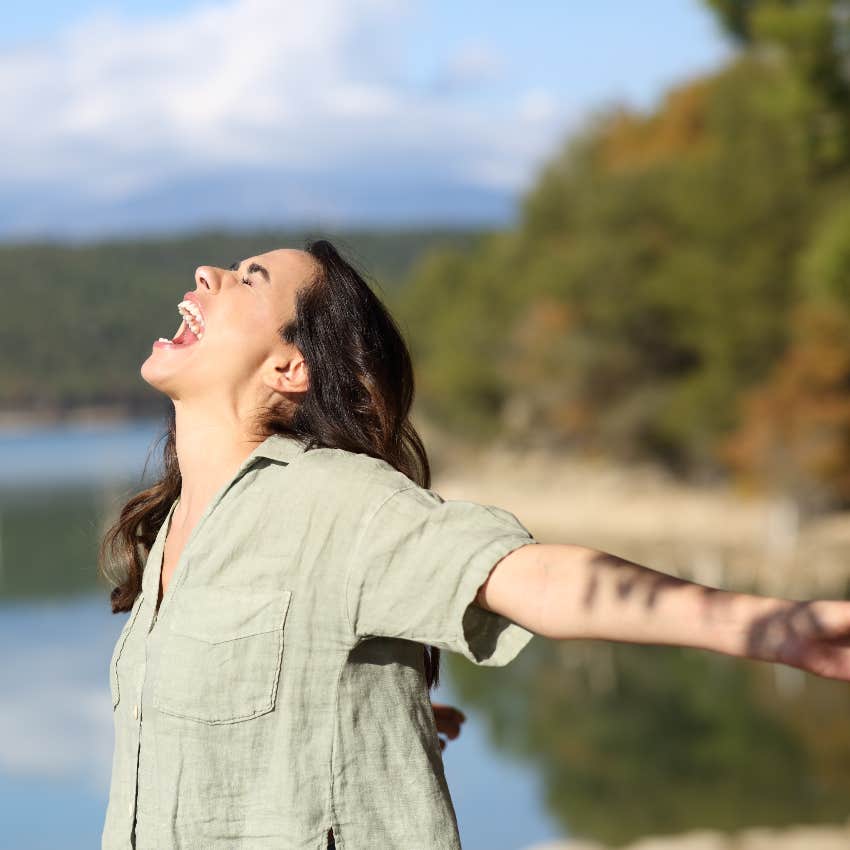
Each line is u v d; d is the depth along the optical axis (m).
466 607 1.99
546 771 29.91
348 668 2.13
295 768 2.10
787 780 27.61
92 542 2.91
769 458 60.22
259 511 2.22
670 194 68.50
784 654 1.72
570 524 68.44
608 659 44.78
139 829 2.19
